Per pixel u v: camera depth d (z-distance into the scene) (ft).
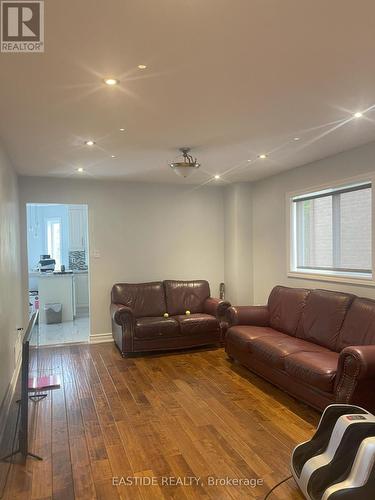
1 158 11.12
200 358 15.62
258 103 8.68
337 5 5.11
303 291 14.29
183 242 20.07
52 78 7.17
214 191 20.65
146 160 14.15
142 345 15.89
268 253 18.21
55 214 29.14
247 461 8.11
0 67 6.67
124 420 10.11
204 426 9.71
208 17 5.31
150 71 6.97
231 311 15.39
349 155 13.01
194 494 7.05
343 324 11.76
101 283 18.66
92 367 14.56
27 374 8.16
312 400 10.28
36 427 9.75
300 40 6.00
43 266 24.79
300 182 15.66
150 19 5.33
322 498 6.15
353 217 13.83
